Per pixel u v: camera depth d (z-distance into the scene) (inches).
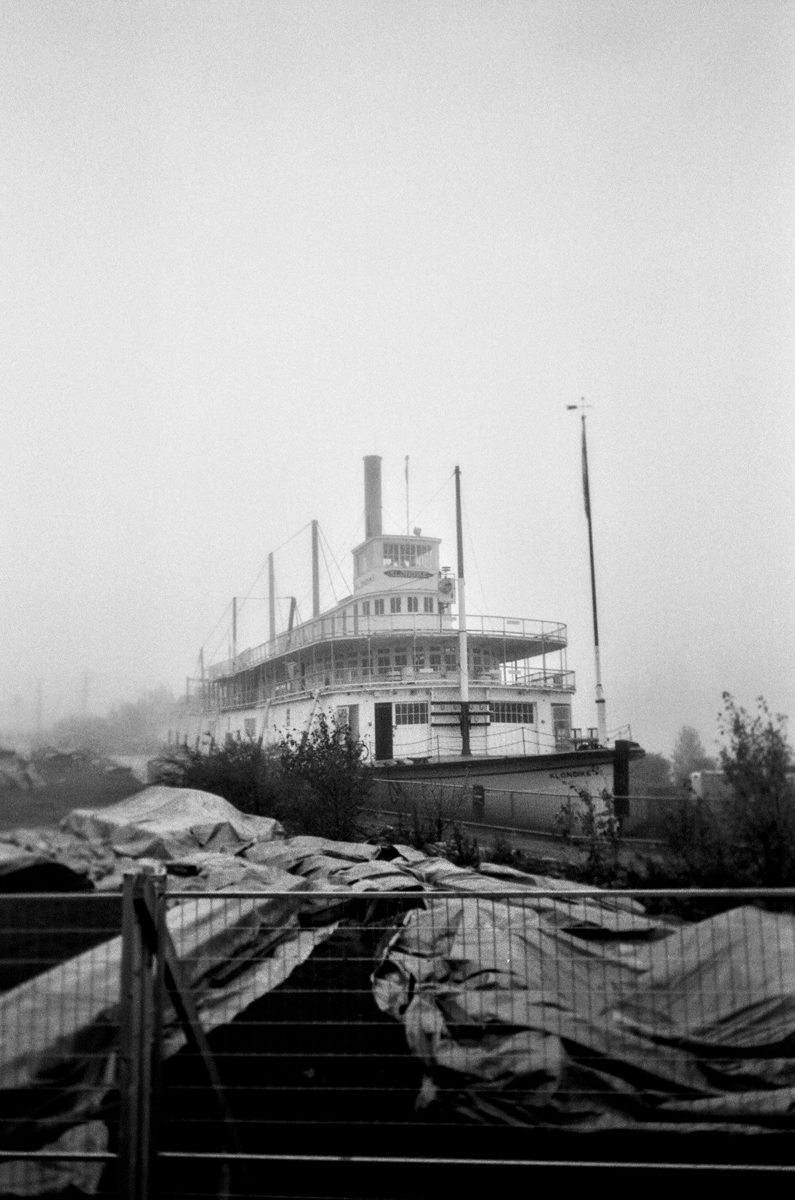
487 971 211.3
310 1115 183.0
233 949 230.8
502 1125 178.1
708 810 291.3
